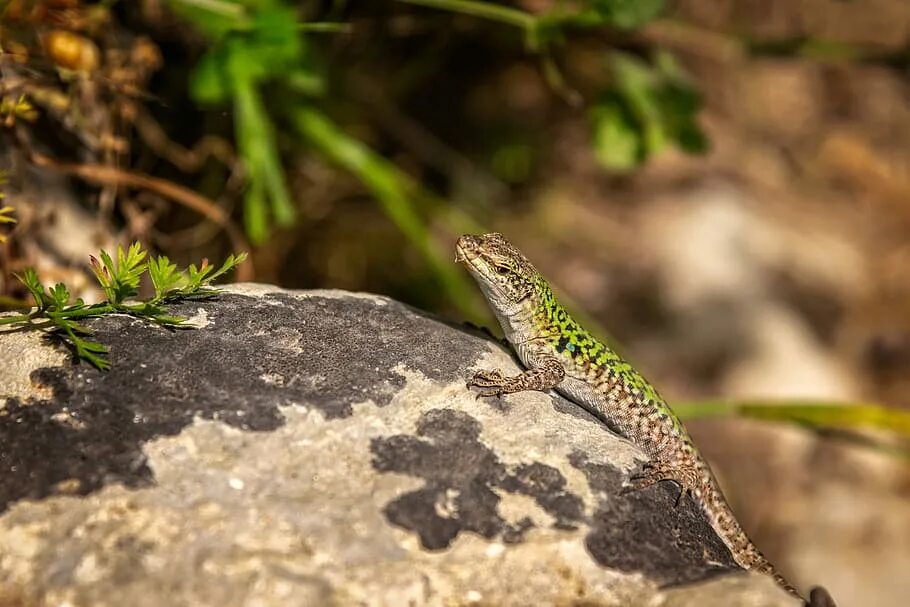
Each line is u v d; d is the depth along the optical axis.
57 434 4.89
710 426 11.84
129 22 8.73
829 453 11.86
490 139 12.40
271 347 5.64
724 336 12.31
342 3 9.49
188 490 4.74
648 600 4.70
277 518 4.69
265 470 4.90
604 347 6.80
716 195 13.76
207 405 5.13
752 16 14.43
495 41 11.68
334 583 4.50
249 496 4.77
